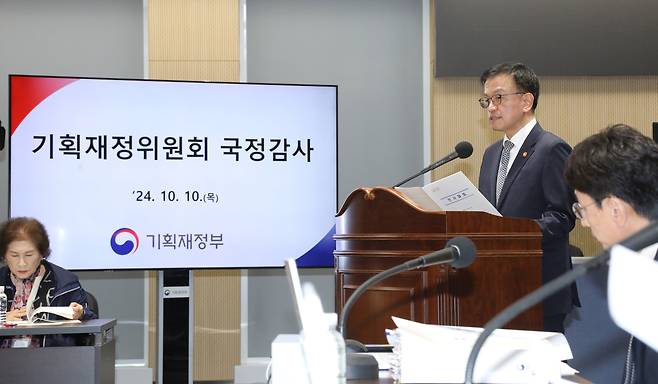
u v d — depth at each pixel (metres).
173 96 4.76
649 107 5.62
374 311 2.17
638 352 1.41
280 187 4.85
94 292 5.53
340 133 5.75
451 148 5.52
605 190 1.30
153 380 5.42
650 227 0.84
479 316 2.10
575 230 5.55
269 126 4.84
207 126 4.78
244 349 5.56
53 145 4.68
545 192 2.72
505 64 3.00
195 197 4.76
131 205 4.71
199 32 5.49
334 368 1.29
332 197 4.89
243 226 4.80
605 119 5.60
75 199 4.68
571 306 2.25
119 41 5.60
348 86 5.76
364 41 5.78
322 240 4.88
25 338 2.87
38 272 3.31
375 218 2.22
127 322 5.53
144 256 4.71
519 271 2.13
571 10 5.45
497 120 2.97
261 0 5.71
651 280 0.71
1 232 3.22
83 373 2.83
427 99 5.75
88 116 4.70
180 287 4.71
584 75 5.52
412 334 1.37
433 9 5.65
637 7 5.47
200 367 5.46
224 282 5.49
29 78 4.66
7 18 5.52
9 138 4.65
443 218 2.12
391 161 5.77
